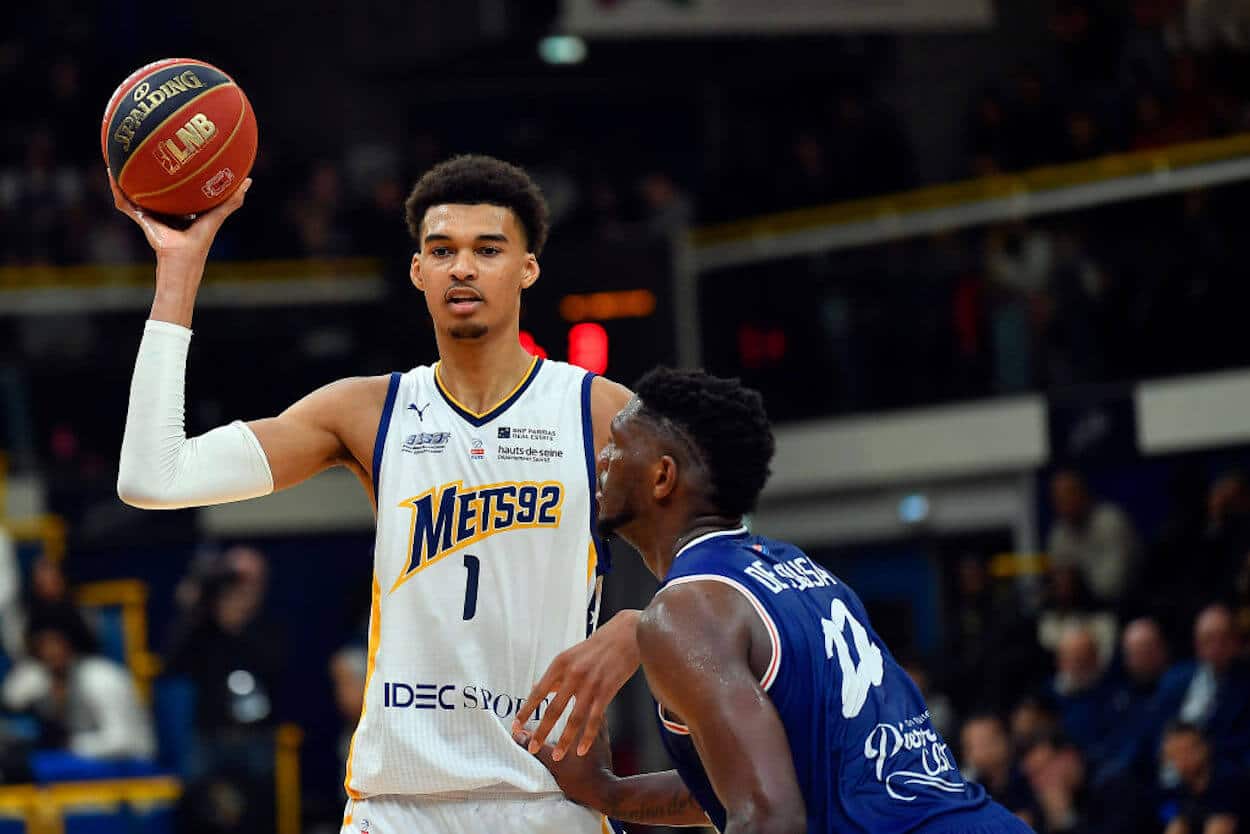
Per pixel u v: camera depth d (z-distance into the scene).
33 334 23.34
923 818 5.70
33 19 29.12
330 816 21.48
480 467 7.01
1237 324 19.62
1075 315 20.84
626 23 21.08
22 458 22.98
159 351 6.81
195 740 18.45
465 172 7.02
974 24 21.31
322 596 24.48
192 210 6.95
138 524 23.48
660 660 5.61
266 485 7.04
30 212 25.58
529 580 6.96
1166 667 15.90
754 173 24.80
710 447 6.08
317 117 31.84
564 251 22.80
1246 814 13.80
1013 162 23.25
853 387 23.05
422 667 6.93
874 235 22.41
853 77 28.89
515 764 6.92
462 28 30.67
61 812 15.76
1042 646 17.62
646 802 6.85
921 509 23.34
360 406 7.14
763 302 23.27
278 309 23.80
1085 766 15.21
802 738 5.64
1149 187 20.03
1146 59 22.91
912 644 23.53
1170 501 20.44
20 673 17.72
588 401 7.15
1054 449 21.09
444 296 6.95
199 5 31.80
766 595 5.78
